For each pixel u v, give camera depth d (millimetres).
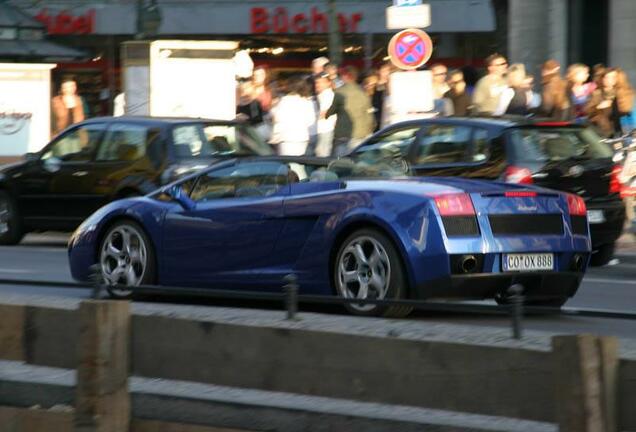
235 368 12953
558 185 31359
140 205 25297
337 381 12375
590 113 41500
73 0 76438
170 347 13266
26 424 13727
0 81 53000
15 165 40062
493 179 30984
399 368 12000
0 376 13867
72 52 66312
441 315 23469
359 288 21953
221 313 13938
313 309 23234
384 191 21953
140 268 25156
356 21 73562
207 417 12766
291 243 22875
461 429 11406
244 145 37375
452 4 71688
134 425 13320
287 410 12273
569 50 60438
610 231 32469
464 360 11672
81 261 26203
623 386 10977
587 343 10875
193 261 24359
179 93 53656
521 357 11367
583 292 28594
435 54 73125
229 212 23828
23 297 15039
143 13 54719
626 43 57750
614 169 32562
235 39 77250
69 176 38406
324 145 45562
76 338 13828
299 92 45625
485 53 72438
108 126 38062
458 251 21297
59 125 52281
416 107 42906
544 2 60281
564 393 10938
